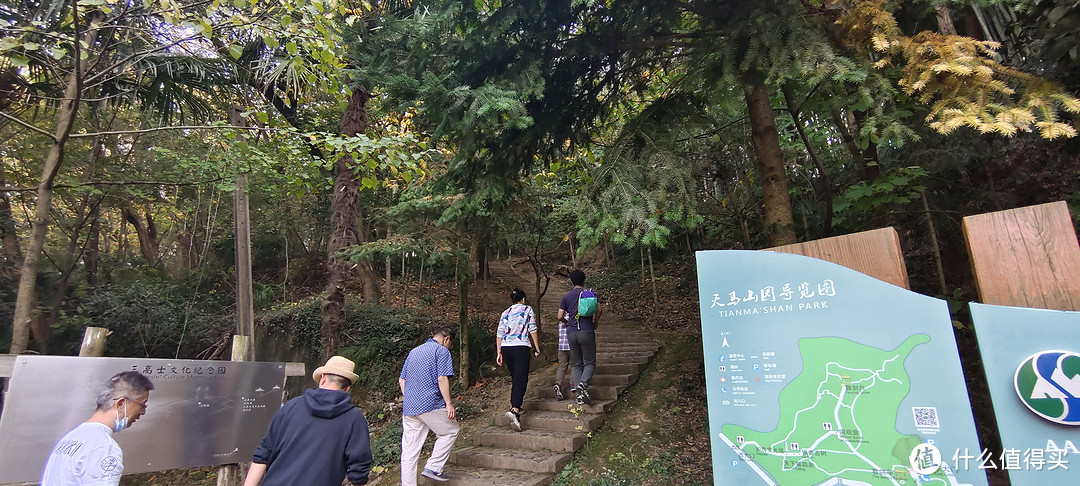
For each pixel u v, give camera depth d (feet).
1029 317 5.94
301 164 15.96
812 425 6.63
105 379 9.53
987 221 6.49
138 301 27.76
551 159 18.21
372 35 13.51
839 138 21.68
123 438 9.52
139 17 13.14
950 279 17.34
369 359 24.75
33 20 12.17
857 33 9.97
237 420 11.25
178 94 17.17
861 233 7.10
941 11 12.64
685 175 10.93
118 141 25.85
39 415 8.69
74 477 6.61
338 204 20.76
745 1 11.38
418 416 12.72
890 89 9.42
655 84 20.40
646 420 15.70
